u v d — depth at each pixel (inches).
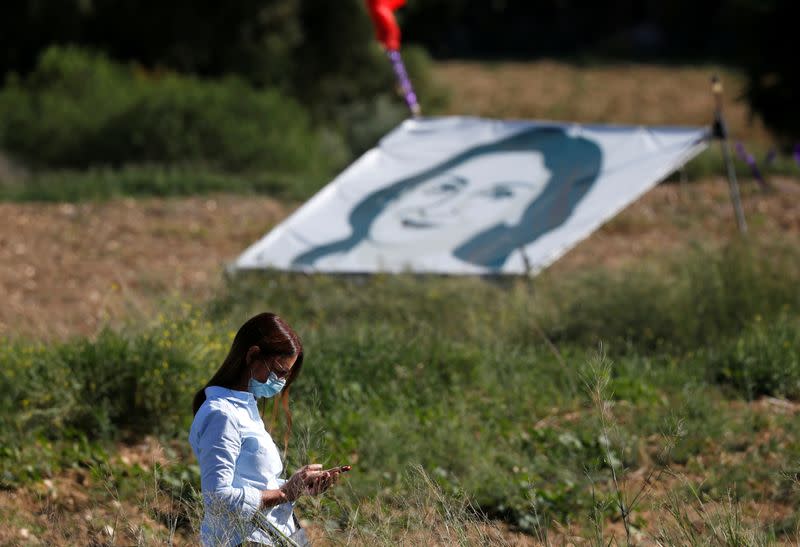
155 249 2231.8
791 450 1073.5
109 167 3201.3
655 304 1473.9
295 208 2699.3
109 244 2251.5
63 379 1145.4
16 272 1988.2
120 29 4404.5
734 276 1517.0
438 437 1099.3
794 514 881.5
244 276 1670.8
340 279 1667.1
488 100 6939.0
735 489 944.3
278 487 605.3
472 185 1863.9
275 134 3440.0
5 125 3398.1
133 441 1127.6
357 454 1081.4
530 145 1945.1
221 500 571.2
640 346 1416.1
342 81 4756.4
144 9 4360.2
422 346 1352.1
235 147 3302.2
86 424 1136.2
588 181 1801.2
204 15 4468.5
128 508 928.9
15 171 3196.4
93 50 4367.6
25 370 1175.0
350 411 1168.8
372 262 1695.4
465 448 1080.2
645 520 917.2
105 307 1571.1
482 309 1529.3
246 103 3590.1
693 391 1233.4
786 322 1432.1
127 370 1165.7
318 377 1239.5
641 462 1057.5
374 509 812.0
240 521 571.2
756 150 3341.5
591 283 1555.1
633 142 1865.2
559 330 1464.1
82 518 906.7
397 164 1959.9
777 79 3732.8
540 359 1371.8
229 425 587.5
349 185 1907.0
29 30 4254.4
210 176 3026.6
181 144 3289.9
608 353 1395.2
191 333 1253.1
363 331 1387.8
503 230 1731.1
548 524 944.9
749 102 3828.7
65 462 1047.0
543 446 1114.7
